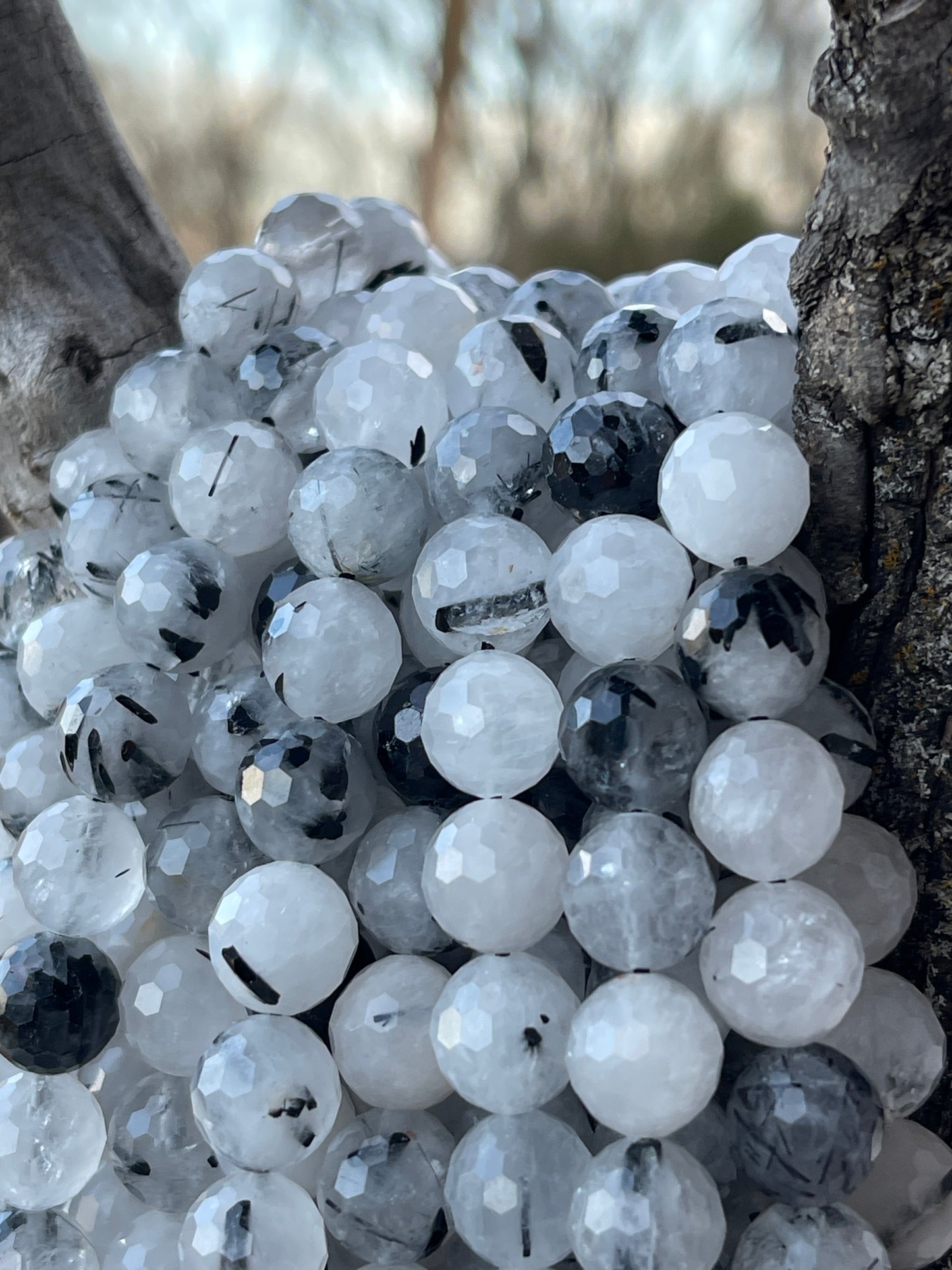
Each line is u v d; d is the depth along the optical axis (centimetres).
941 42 6
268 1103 7
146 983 8
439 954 8
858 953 7
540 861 7
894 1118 8
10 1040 7
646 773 7
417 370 8
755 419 7
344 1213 7
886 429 8
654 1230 6
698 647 7
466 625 7
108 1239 8
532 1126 7
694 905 7
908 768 8
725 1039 8
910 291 7
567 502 7
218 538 8
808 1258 7
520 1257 7
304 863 7
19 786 8
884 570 8
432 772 8
